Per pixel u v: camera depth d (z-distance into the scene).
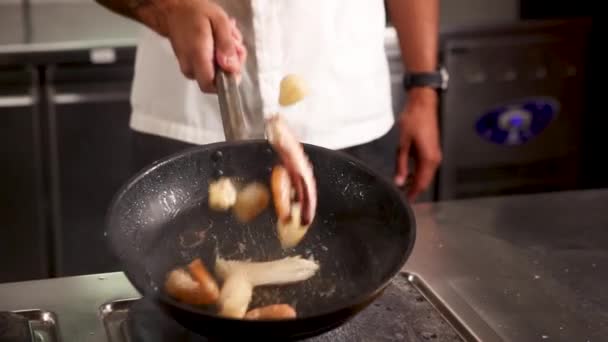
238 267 0.70
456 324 0.75
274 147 0.72
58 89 1.61
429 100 1.20
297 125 1.07
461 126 1.81
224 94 0.78
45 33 1.64
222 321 0.57
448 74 1.76
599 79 1.86
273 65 1.02
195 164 0.74
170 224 0.72
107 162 1.67
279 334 0.58
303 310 0.66
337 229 0.74
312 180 0.72
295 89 0.83
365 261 0.69
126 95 1.63
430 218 0.96
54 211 1.69
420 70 1.20
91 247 1.73
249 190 0.76
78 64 1.60
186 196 0.74
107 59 1.60
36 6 1.78
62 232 1.70
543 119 1.86
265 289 0.68
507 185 1.89
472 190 1.88
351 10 1.07
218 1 0.99
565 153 1.90
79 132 1.64
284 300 0.67
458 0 1.84
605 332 0.75
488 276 0.84
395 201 0.70
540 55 1.80
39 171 1.65
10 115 1.60
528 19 1.78
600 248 0.90
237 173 0.76
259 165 0.77
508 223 0.96
